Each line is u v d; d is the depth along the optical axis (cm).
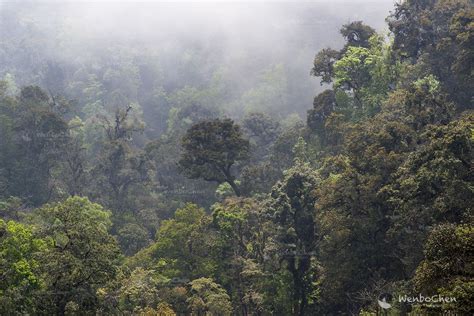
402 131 4919
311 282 5541
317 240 5447
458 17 5916
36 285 3647
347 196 4850
